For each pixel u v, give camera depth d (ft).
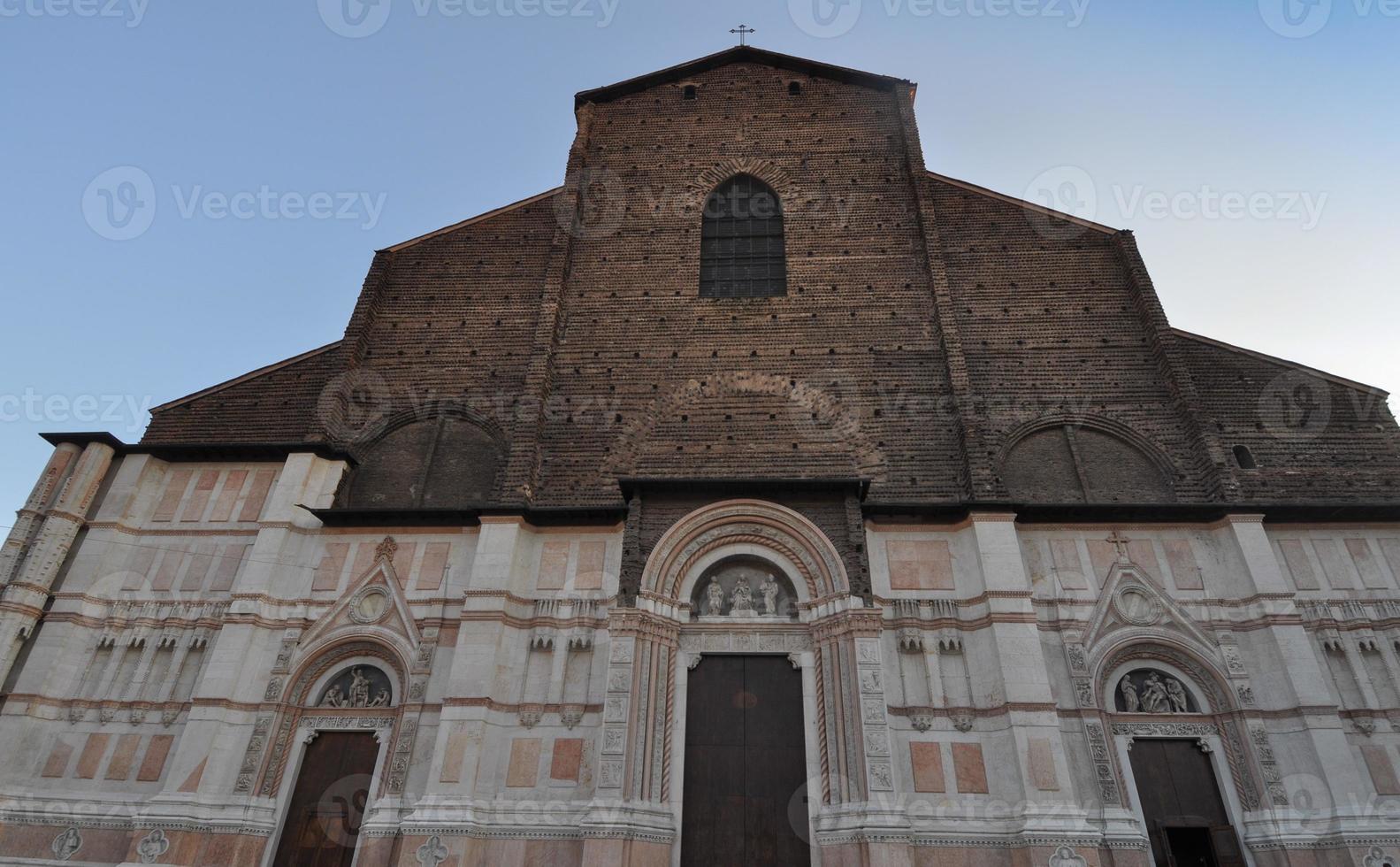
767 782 54.34
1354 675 55.52
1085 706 54.70
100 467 67.46
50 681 58.49
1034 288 78.33
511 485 65.46
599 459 68.49
